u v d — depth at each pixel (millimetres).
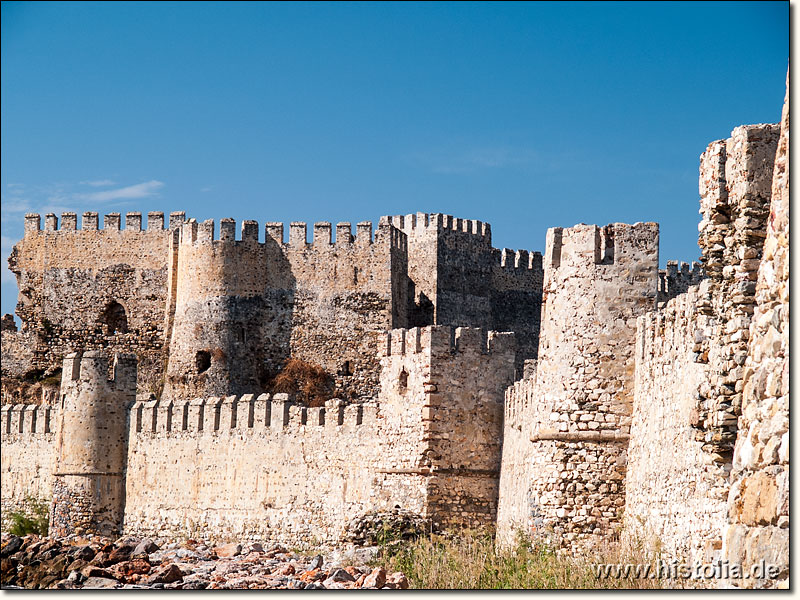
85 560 47438
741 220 30328
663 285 91750
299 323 98375
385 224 98250
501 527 56562
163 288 105750
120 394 80375
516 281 105000
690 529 35344
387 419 64625
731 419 30734
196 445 76062
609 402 46750
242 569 46750
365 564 50219
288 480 71000
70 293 107562
